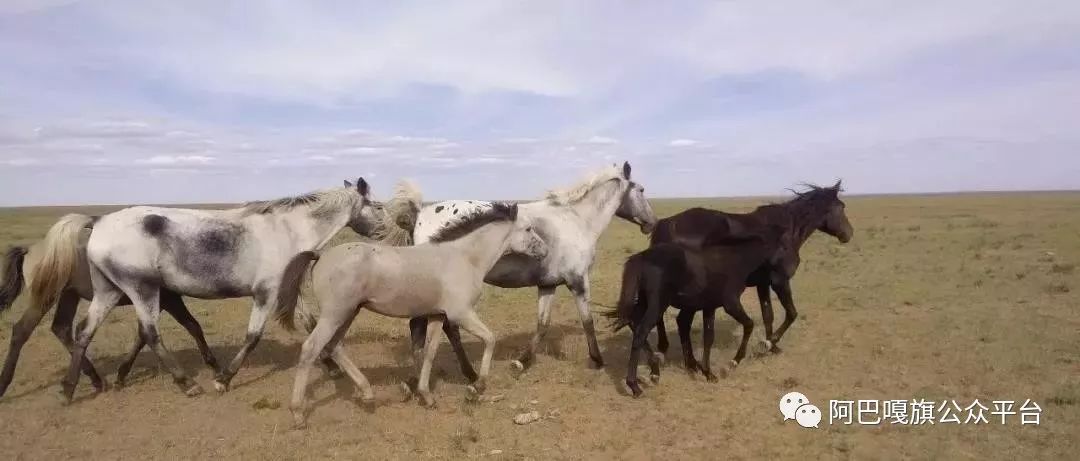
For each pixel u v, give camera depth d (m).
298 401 6.59
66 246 7.17
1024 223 34.19
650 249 7.83
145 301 7.47
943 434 6.43
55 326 7.97
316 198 8.48
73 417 7.09
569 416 7.02
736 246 8.00
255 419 7.00
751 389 7.91
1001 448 6.08
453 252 7.19
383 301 6.80
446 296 7.03
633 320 7.97
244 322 12.30
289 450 6.13
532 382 8.29
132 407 7.39
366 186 9.05
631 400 7.55
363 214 9.00
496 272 8.53
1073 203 68.12
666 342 9.09
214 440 6.43
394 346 10.23
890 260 19.66
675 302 7.86
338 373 8.41
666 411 7.18
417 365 7.74
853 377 8.29
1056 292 13.62
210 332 11.38
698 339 10.52
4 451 6.20
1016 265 17.70
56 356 9.48
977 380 8.00
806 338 10.34
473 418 6.97
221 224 7.74
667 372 8.62
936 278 15.90
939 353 9.17
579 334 11.15
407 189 8.78
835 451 6.13
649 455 6.05
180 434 6.59
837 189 10.30
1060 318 11.14
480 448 6.18
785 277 9.38
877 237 28.00
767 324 9.57
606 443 6.27
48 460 6.00
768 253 8.34
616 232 37.12
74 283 7.76
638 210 10.05
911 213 51.03
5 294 7.45
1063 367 8.43
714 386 8.03
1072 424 6.60
